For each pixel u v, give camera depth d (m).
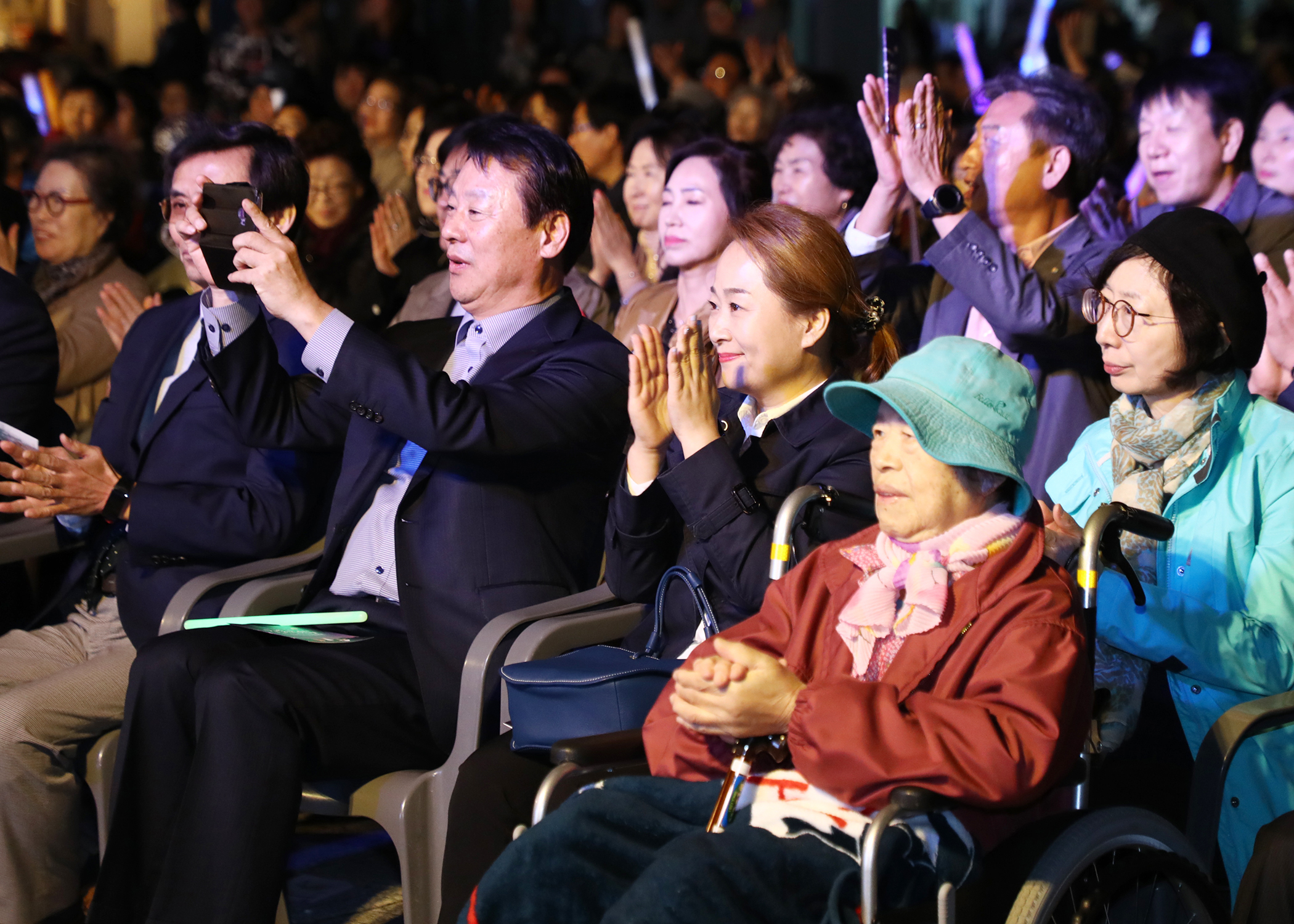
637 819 5.19
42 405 9.23
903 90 19.83
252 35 24.95
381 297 12.61
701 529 6.39
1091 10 21.12
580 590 7.59
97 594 8.73
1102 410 8.25
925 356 5.30
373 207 13.04
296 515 8.16
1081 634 4.99
